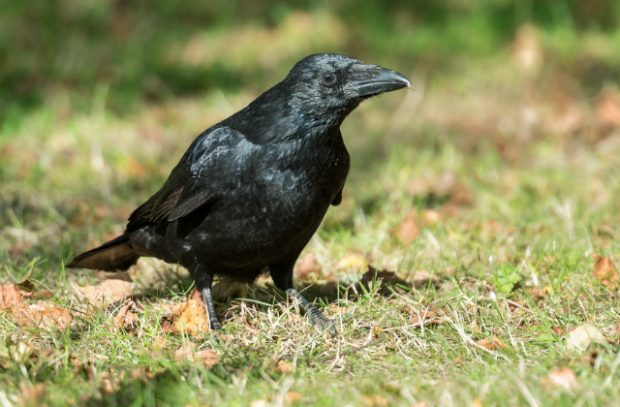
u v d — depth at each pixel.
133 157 15.63
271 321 9.13
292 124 8.91
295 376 7.92
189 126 17.39
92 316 9.26
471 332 8.81
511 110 17.62
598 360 7.68
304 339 8.84
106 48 21.09
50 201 13.65
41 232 12.50
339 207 13.60
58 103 18.11
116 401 7.50
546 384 7.44
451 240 11.67
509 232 11.92
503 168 15.12
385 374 8.00
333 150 9.04
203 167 9.11
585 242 11.17
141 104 18.58
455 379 7.65
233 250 9.27
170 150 16.25
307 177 8.95
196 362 8.09
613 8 22.55
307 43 21.36
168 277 10.80
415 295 9.88
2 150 15.72
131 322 9.16
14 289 9.89
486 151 15.77
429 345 8.63
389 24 22.78
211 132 9.29
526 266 10.45
